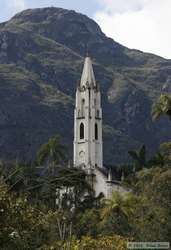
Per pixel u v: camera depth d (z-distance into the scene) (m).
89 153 152.25
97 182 143.62
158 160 111.12
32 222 38.00
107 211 85.31
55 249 45.97
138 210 66.06
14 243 36.66
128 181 113.19
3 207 35.78
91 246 50.19
